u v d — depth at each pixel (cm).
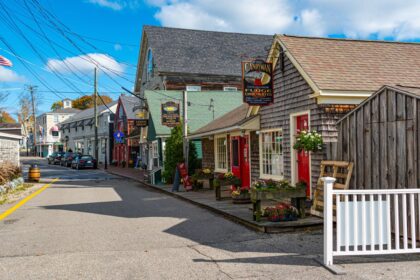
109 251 680
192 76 3362
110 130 4756
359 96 967
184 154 1942
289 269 556
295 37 1219
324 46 1193
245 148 1491
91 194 1675
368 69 1082
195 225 911
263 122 1305
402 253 607
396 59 1176
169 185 1972
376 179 750
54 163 5141
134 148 4075
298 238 745
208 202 1259
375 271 534
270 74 1186
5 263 619
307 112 1027
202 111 2578
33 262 621
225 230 845
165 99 2686
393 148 708
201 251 670
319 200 907
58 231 862
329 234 559
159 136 2481
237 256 632
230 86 3466
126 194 1662
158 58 3369
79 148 6031
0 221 1013
